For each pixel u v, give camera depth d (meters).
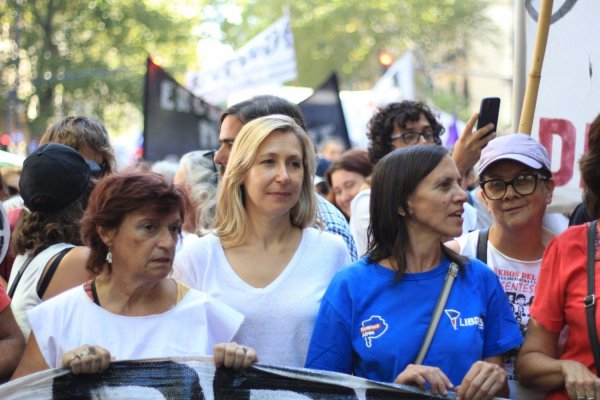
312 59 44.97
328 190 7.37
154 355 3.33
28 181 3.85
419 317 3.39
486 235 3.92
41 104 29.42
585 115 4.62
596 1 4.62
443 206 3.42
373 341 3.39
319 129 10.46
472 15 45.56
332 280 3.56
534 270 3.81
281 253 3.79
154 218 3.27
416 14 44.84
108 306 3.38
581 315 3.29
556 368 3.28
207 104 9.92
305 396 3.23
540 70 4.21
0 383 3.42
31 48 29.14
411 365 3.24
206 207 4.98
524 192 3.71
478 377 3.12
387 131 5.38
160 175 3.37
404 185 3.45
